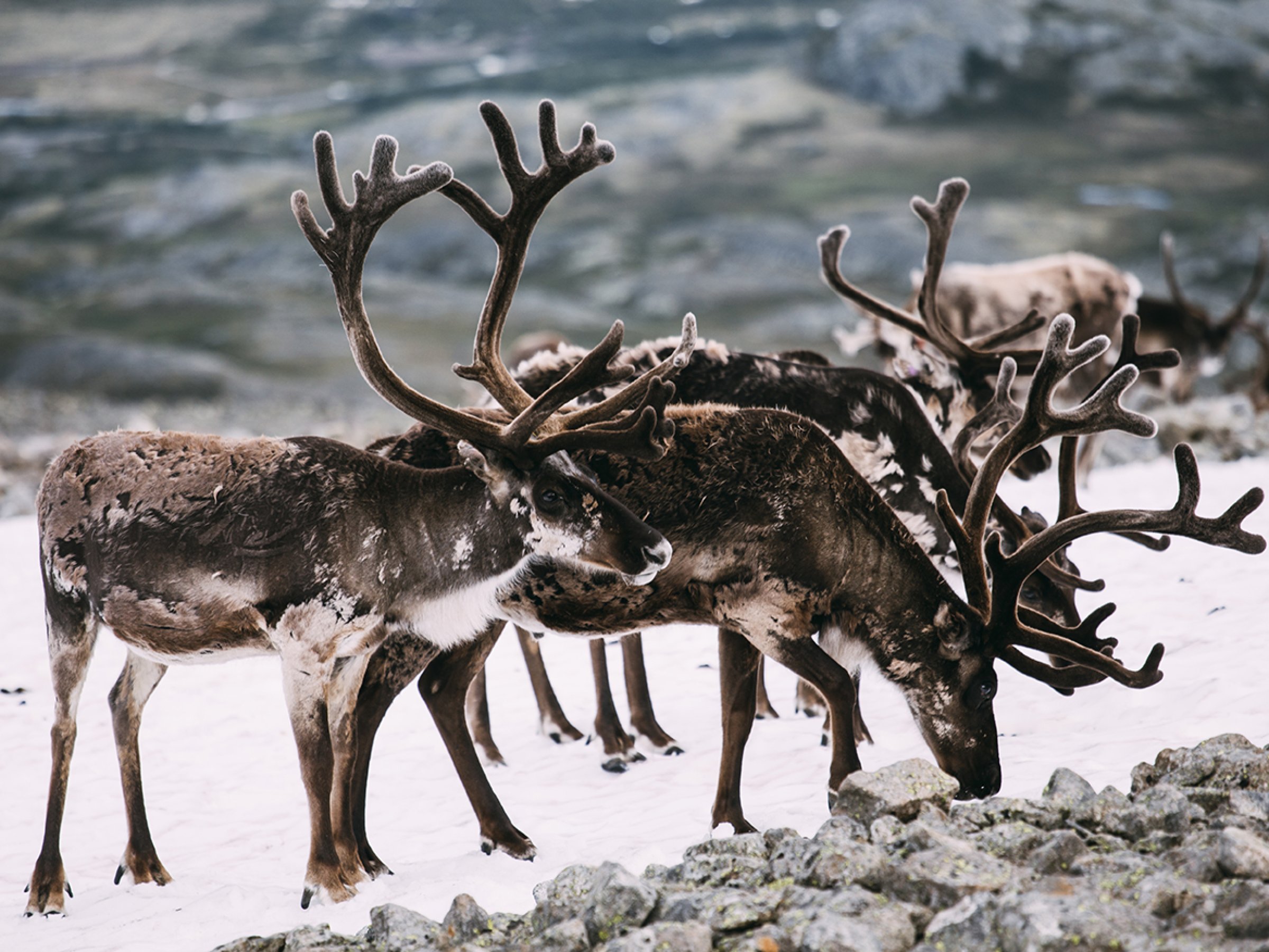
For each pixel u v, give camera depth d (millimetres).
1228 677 11648
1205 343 35500
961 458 12531
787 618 9617
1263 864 6566
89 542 9477
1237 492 21391
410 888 9133
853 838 7621
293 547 9109
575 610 9562
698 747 12461
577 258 166000
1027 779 9883
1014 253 150750
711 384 11617
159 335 131750
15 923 9164
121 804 12203
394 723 14008
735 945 6531
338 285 9258
